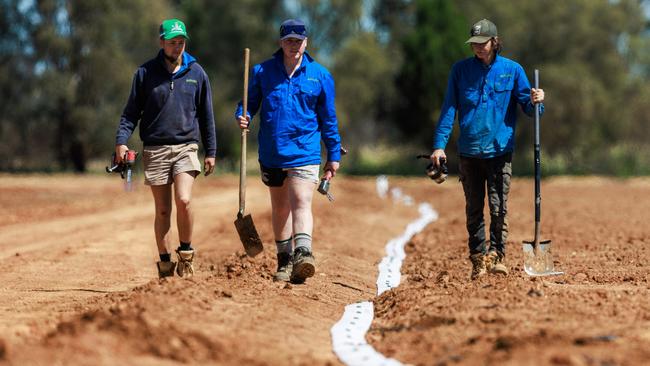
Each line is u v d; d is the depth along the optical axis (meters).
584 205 64.44
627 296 20.47
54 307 22.03
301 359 16.09
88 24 134.50
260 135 24.47
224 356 15.76
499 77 23.69
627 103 152.75
